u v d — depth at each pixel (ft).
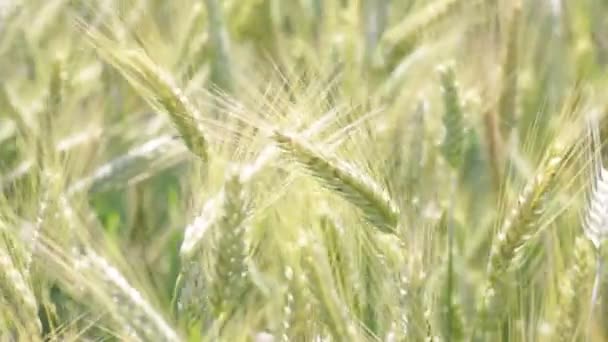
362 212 3.46
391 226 3.46
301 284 3.58
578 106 3.77
